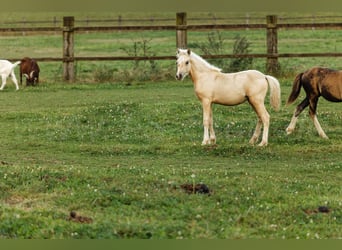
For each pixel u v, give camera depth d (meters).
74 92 25.66
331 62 35.41
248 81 17.52
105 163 15.76
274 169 15.02
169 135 18.62
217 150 16.81
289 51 38.88
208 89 17.48
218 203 12.02
